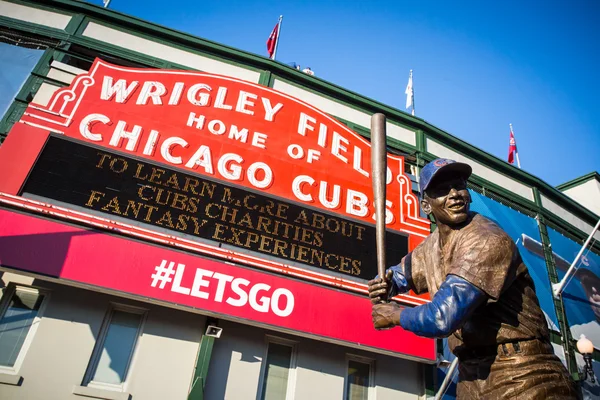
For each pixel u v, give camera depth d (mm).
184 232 7586
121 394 6746
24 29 10320
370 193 9906
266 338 8195
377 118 2641
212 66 11523
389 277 2289
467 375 1970
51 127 7926
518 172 14328
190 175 8273
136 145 8352
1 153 7148
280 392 7898
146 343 7320
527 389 1740
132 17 11211
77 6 10961
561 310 12289
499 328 1873
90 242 7000
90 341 7031
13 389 6371
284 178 9211
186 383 7215
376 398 8391
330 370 8250
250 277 7648
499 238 1918
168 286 7098
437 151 13102
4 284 7109
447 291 1808
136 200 7570
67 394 6547
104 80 9008
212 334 7453
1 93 9195
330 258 8336
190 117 9242
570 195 18672
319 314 7785
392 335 8195
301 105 10547
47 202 7004
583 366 11555
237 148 9195
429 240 2477
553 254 13461
